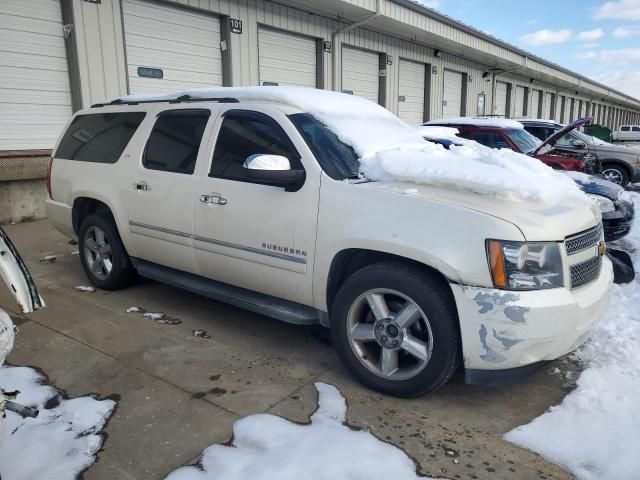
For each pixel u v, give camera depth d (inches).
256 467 101.0
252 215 145.9
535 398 129.3
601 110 2009.1
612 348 150.8
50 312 180.9
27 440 109.5
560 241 117.0
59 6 345.7
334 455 104.7
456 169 127.7
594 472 101.8
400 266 123.5
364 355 131.7
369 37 621.3
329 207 131.6
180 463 103.1
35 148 345.7
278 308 147.3
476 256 112.7
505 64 926.4
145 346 155.2
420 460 104.5
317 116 152.6
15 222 335.0
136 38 388.2
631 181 465.1
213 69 450.6
